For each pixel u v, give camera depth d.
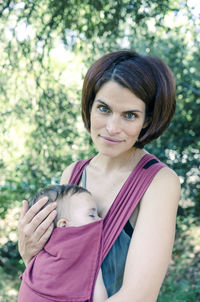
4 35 4.17
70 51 4.26
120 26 4.36
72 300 1.45
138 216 1.51
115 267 1.49
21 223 1.62
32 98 4.22
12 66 4.12
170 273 5.16
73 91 4.43
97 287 1.47
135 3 4.11
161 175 1.54
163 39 4.72
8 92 4.25
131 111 1.46
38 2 4.07
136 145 1.67
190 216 5.17
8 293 5.38
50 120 4.34
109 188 1.67
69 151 4.56
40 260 1.55
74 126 4.47
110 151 1.51
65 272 1.49
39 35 4.10
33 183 4.80
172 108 1.59
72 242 1.50
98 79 1.50
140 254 1.40
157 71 1.50
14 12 4.11
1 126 4.31
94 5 4.11
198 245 5.33
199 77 5.17
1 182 5.04
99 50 4.33
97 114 1.50
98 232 1.52
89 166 1.81
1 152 4.52
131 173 1.60
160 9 4.16
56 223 1.60
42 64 4.11
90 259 1.49
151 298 1.38
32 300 1.49
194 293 4.74
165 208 1.48
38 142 4.43
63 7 4.09
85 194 1.63
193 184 5.15
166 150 5.10
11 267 5.79
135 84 1.43
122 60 1.49
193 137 5.13
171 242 1.46
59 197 1.64
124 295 1.35
